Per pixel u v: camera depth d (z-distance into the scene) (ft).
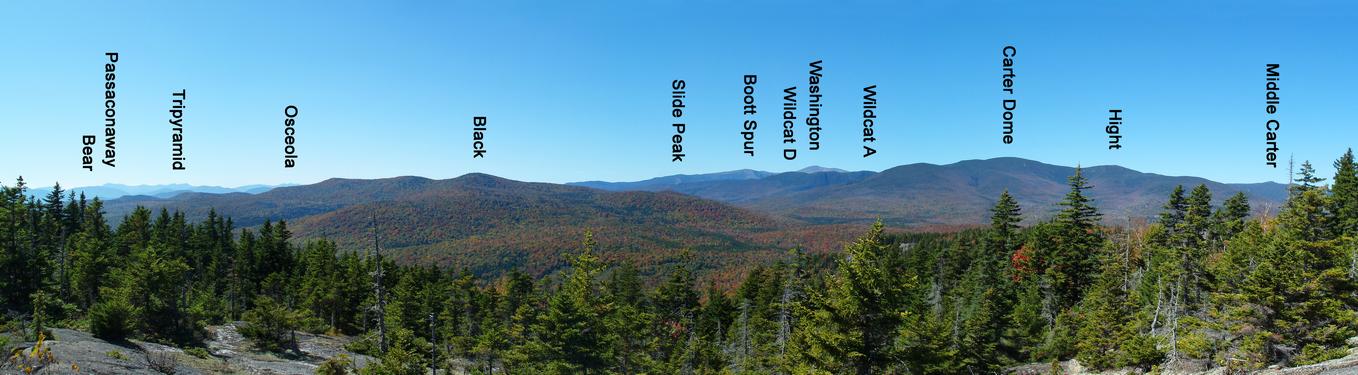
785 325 160.45
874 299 76.54
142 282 168.04
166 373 115.85
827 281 81.25
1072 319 163.53
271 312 179.83
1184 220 188.55
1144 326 153.89
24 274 199.52
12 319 160.25
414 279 288.92
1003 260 224.94
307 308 229.86
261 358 164.76
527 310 172.86
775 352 178.19
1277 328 98.53
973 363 139.44
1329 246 99.96
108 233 308.60
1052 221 212.23
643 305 309.42
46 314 172.14
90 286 208.54
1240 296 102.53
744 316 208.85
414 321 222.07
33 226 265.75
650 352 208.23
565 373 136.56
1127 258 195.62
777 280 291.38
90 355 111.86
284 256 314.55
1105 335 142.20
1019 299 190.49
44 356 65.67
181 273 181.57
